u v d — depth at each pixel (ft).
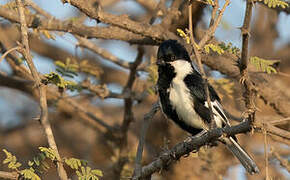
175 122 31.55
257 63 23.68
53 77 23.95
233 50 24.49
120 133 37.70
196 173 38.99
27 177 20.53
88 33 33.58
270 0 22.00
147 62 40.73
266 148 20.15
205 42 23.48
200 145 23.91
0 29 39.50
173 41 31.22
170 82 30.60
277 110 36.50
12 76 39.50
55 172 38.81
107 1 42.70
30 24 32.89
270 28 41.57
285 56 42.37
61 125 45.11
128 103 37.32
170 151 25.45
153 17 35.45
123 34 34.27
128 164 37.60
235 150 28.81
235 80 35.60
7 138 43.98
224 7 23.36
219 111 30.73
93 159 43.29
